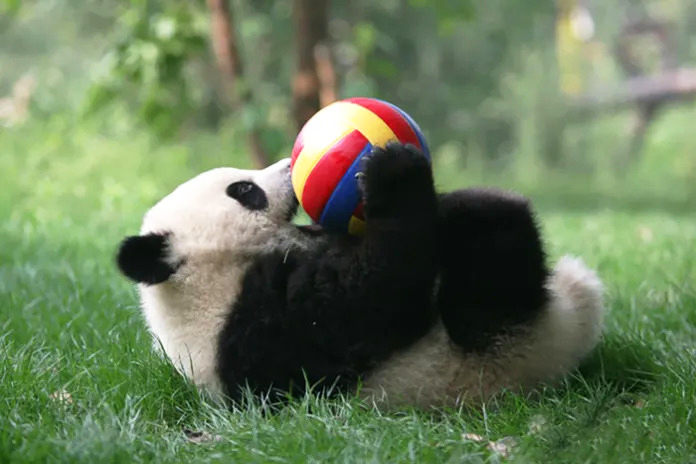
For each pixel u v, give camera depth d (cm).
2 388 539
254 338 529
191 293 543
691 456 454
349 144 533
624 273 952
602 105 3036
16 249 1030
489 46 2972
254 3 2331
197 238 545
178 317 546
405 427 488
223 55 1606
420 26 2720
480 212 528
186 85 1764
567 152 3038
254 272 543
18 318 720
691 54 3228
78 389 556
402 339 529
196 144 2061
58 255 1002
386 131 538
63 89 2453
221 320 538
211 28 1820
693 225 1423
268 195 565
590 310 585
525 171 2862
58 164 1809
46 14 2542
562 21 3028
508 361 542
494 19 2900
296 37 1581
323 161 533
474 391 541
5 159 1833
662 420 503
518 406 526
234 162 1930
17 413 511
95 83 1736
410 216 510
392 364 532
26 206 1448
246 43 2403
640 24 3256
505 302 532
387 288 513
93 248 1048
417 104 2855
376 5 2633
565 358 571
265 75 2480
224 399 541
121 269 534
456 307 530
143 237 537
